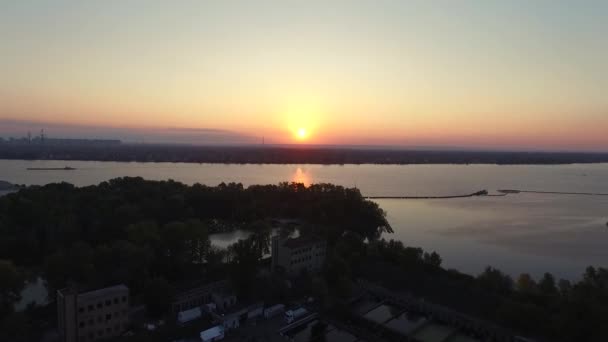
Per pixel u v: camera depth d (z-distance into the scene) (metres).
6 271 94.94
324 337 93.94
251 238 140.12
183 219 196.00
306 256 128.88
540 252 174.75
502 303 103.81
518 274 145.75
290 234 195.00
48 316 96.75
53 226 155.75
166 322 92.12
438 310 104.19
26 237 145.25
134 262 109.94
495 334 93.69
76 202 192.38
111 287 89.50
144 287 97.81
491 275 119.81
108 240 154.25
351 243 150.25
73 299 80.94
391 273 130.12
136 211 178.62
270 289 106.88
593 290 104.06
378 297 116.75
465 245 185.25
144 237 127.25
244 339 88.31
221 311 97.81
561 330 89.50
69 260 106.19
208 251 138.12
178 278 123.12
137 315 94.38
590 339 86.81
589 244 188.88
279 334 91.25
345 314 104.75
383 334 96.88
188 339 87.88
